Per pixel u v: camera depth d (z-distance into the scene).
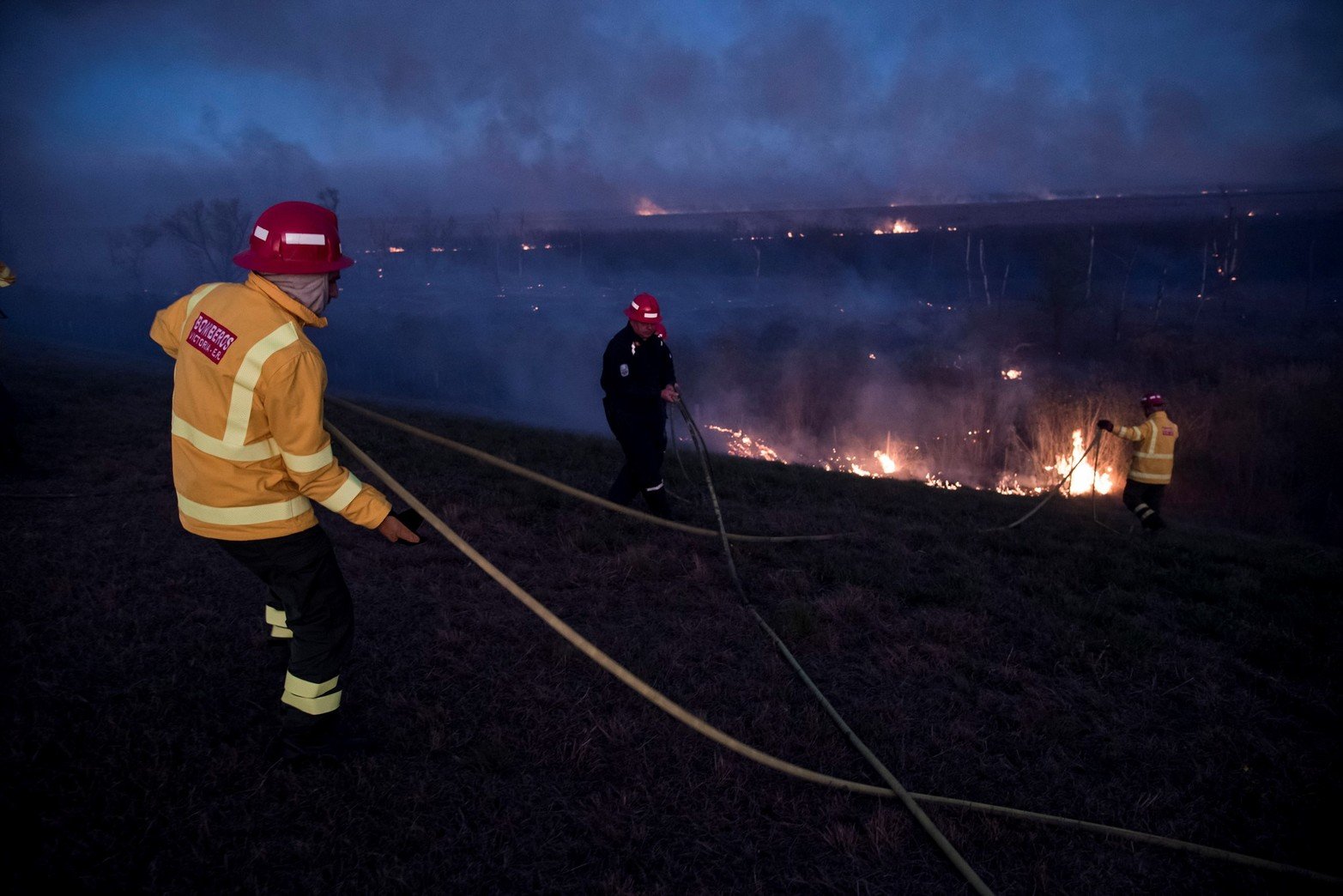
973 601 5.24
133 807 2.63
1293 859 2.93
